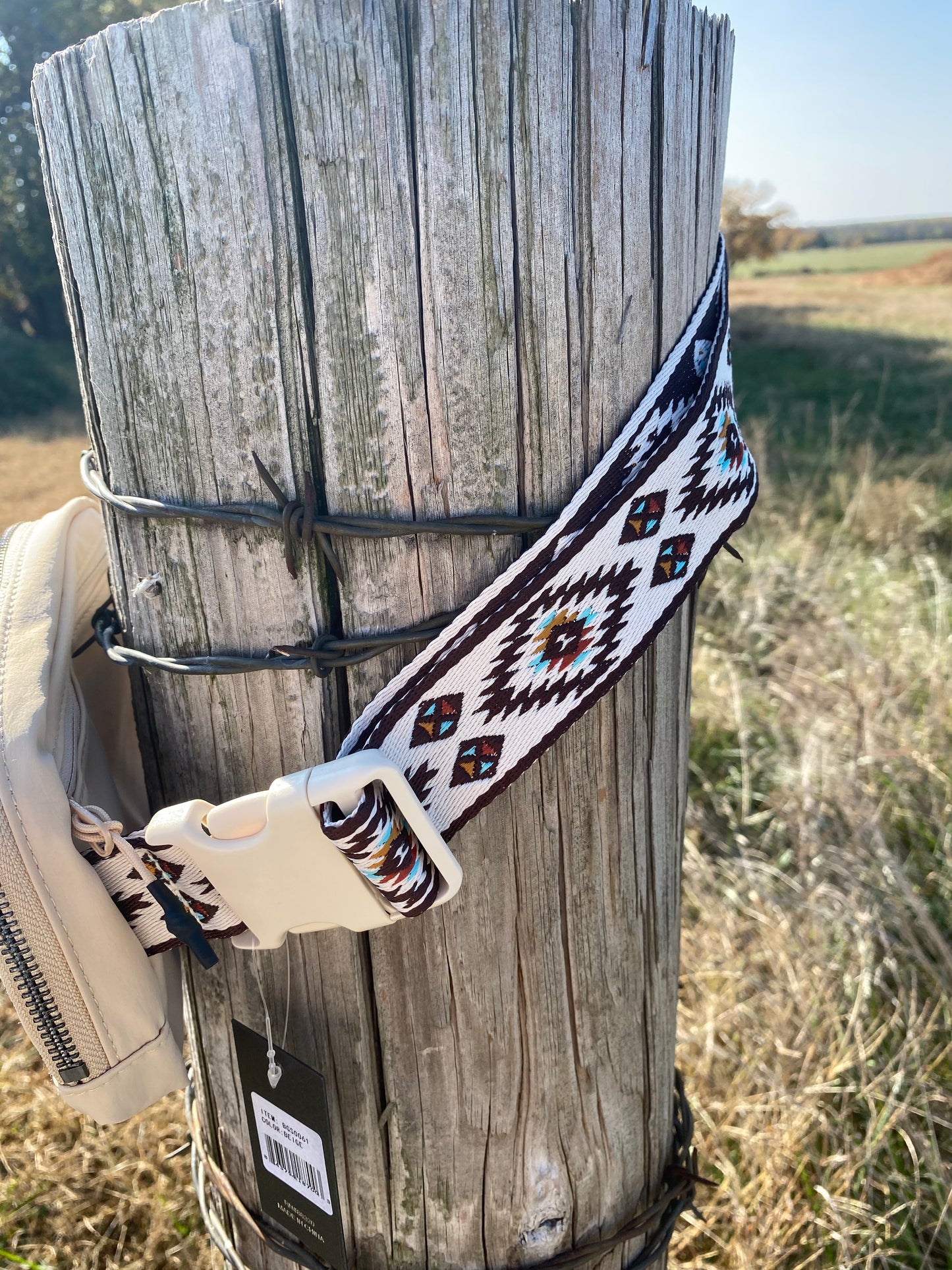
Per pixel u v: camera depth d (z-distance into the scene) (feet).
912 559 13.17
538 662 2.61
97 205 2.49
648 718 3.20
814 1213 5.53
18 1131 6.35
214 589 2.76
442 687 2.56
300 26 2.13
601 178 2.45
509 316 2.44
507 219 2.35
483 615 2.53
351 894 2.55
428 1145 3.30
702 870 8.08
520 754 2.70
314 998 3.18
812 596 11.91
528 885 3.04
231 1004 3.43
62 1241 5.68
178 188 2.35
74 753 2.89
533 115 2.29
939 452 20.34
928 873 7.99
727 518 2.79
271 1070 3.26
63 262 2.75
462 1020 3.14
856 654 9.98
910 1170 5.86
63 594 3.05
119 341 2.62
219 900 2.74
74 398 40.57
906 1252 5.17
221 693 2.89
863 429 24.11
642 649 2.72
